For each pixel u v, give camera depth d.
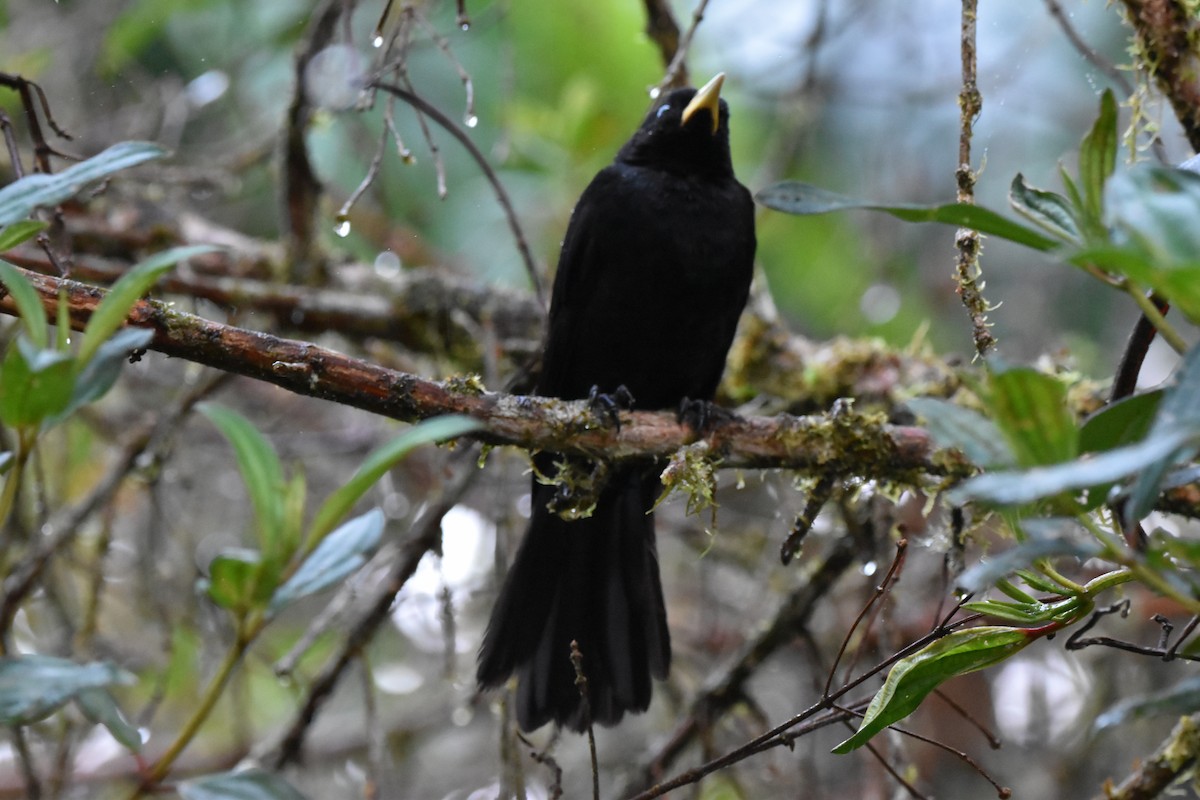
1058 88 12.91
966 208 3.80
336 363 6.06
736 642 10.49
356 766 10.95
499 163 10.99
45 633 10.10
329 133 12.05
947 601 9.21
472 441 6.94
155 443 9.01
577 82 11.84
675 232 8.59
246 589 4.19
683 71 9.69
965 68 5.65
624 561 8.10
